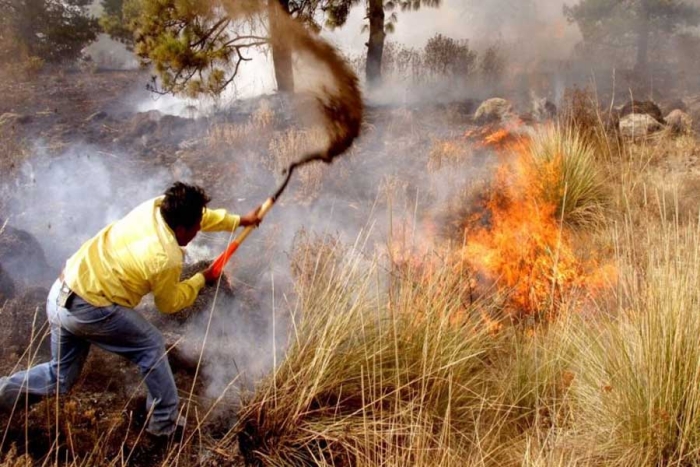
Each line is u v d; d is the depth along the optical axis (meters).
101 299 3.15
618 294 4.44
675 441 3.23
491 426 3.62
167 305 3.28
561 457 3.12
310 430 3.56
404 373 3.77
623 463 3.28
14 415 3.42
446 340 3.94
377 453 3.43
